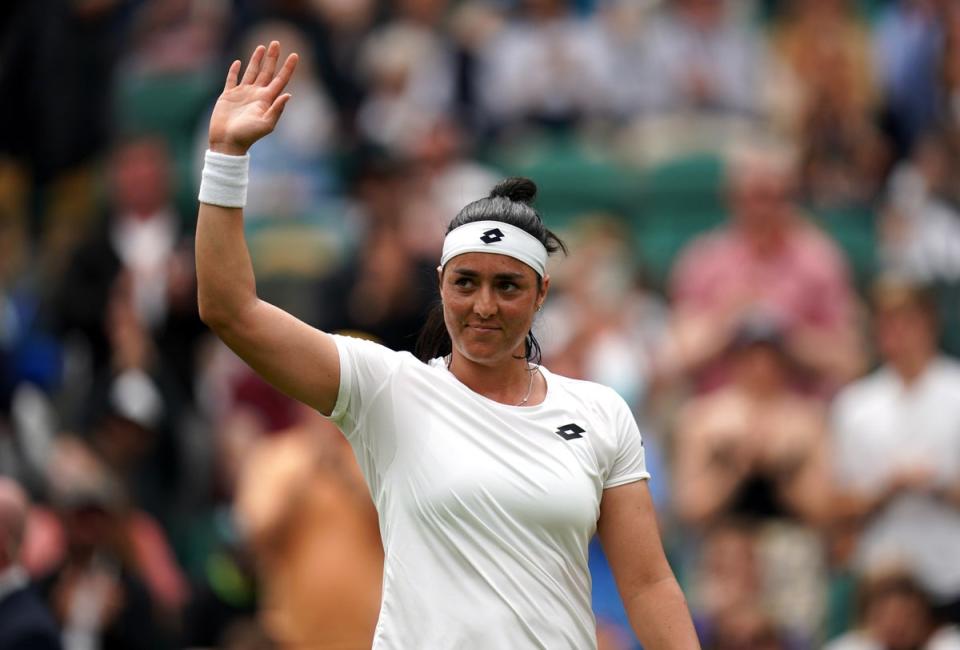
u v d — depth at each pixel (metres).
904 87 52.34
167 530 37.53
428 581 16.48
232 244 16.50
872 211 49.31
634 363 39.91
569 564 16.75
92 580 32.06
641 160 50.31
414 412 16.83
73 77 52.72
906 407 35.94
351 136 51.38
